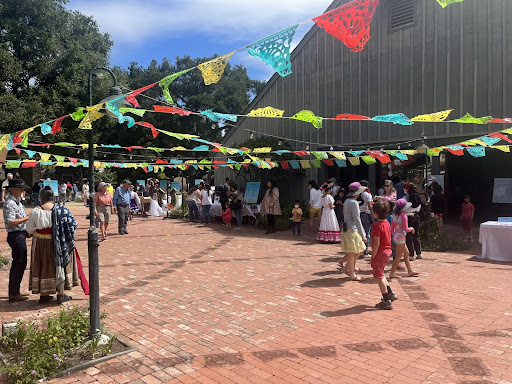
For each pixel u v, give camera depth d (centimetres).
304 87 1756
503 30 1217
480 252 966
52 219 567
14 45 2572
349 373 369
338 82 1628
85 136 2538
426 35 1373
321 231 1128
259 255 951
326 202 1116
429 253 953
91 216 444
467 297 597
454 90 1312
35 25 2698
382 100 1489
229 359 403
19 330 427
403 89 1431
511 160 1606
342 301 589
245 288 664
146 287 676
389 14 1466
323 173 1723
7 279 725
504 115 1214
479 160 1677
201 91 3869
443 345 425
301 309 555
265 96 1948
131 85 3831
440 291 631
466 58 1288
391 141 1475
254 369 381
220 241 1173
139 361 401
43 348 392
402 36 1431
